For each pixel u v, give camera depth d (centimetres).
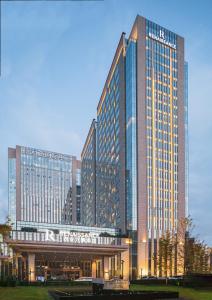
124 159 15238
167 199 14738
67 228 11981
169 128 15562
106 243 11444
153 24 15975
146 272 13225
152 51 15712
